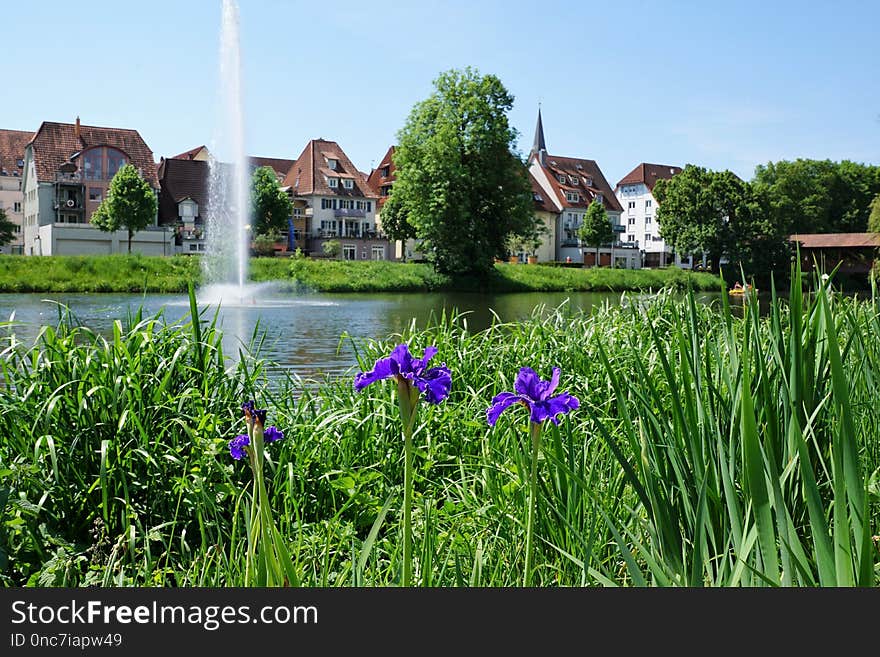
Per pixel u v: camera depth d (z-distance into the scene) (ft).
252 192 270.46
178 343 17.38
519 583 10.07
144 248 239.09
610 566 10.19
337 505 15.14
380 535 13.60
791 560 6.43
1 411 14.30
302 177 309.42
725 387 11.10
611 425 15.94
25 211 298.15
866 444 11.55
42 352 16.08
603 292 174.70
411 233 263.08
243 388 17.87
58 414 14.80
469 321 88.12
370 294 150.51
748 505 7.29
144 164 276.41
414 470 16.42
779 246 237.66
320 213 302.66
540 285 178.29
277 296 131.64
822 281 9.89
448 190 172.14
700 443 8.29
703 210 244.42
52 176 267.59
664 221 255.91
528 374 6.93
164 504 14.15
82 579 11.94
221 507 14.05
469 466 15.72
